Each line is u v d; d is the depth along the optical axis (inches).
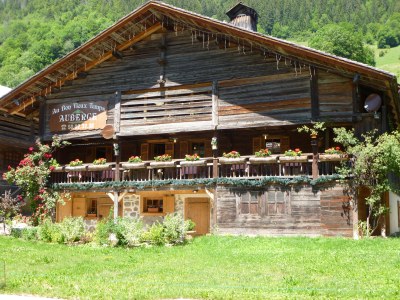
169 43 936.3
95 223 1010.7
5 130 1140.5
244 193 832.9
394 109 881.5
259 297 375.9
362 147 750.5
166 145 1004.6
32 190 949.8
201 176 921.5
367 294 384.2
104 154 1085.1
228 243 732.0
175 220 773.3
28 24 4872.0
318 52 761.0
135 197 971.3
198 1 4778.5
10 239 785.6
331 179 778.8
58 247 729.0
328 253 614.9
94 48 933.2
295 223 796.6
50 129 993.5
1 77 3324.3
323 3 4975.4
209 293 392.5
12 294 405.1
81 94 984.3
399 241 689.6
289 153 815.7
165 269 540.4
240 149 954.7
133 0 4667.8
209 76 897.5
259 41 805.2
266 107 850.1
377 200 762.2
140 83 944.3
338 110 804.0
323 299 368.8
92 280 471.5
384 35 4817.9
